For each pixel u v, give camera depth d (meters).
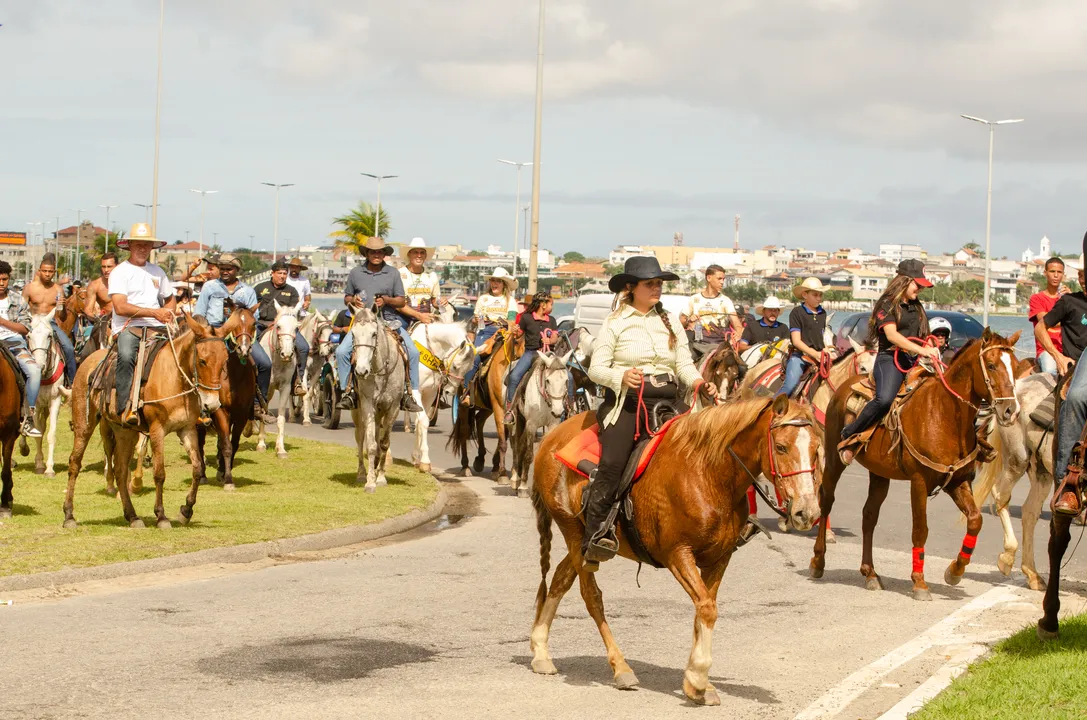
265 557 13.23
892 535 15.12
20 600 10.67
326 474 19.42
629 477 7.91
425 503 16.59
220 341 14.20
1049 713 7.00
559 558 13.19
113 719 7.13
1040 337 11.24
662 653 9.13
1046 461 11.56
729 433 7.53
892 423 11.47
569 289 183.50
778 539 14.78
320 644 9.15
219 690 7.79
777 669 8.65
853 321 30.14
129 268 14.55
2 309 16.78
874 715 7.46
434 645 9.23
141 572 12.05
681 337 8.43
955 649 9.19
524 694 7.90
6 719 7.10
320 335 27.34
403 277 22.52
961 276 170.75
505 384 19.00
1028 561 11.80
